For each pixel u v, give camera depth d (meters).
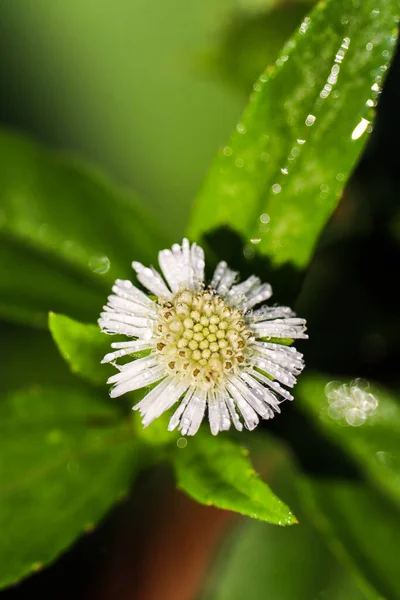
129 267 0.10
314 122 0.09
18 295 0.10
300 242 0.09
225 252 0.09
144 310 0.09
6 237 0.10
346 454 0.10
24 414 0.10
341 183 0.09
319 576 0.10
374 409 0.10
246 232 0.09
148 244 0.10
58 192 0.10
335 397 0.10
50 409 0.10
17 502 0.09
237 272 0.09
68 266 0.10
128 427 0.09
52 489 0.09
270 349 0.09
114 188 0.10
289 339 0.09
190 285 0.09
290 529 0.10
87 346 0.09
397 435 0.10
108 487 0.09
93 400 0.10
